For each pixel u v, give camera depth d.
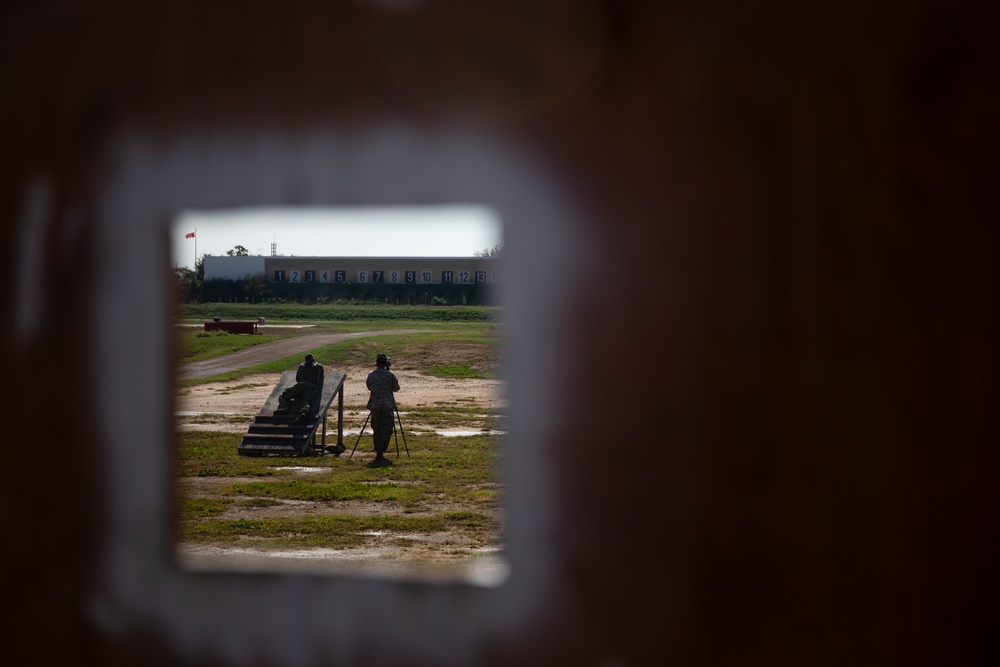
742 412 3.04
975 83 2.93
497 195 3.19
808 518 3.02
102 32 3.39
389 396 11.54
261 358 29.55
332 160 3.30
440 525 8.09
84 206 3.43
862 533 3.00
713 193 3.04
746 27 3.02
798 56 3.01
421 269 65.00
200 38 3.35
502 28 3.15
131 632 3.44
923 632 2.98
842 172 2.99
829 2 2.99
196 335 36.38
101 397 3.46
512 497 3.20
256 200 3.36
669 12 3.05
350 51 3.26
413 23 3.22
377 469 11.01
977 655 2.96
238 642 3.38
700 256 3.05
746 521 3.04
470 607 3.22
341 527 7.98
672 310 3.07
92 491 3.47
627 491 3.11
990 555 2.95
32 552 3.48
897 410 2.98
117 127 3.40
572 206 3.13
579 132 3.12
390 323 47.97
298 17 3.29
